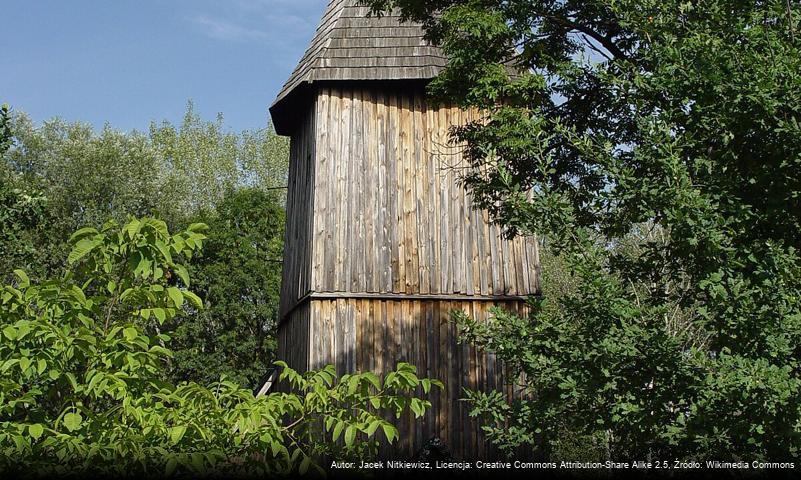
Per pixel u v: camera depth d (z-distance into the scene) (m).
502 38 11.33
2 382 3.58
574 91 10.53
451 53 11.75
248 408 3.68
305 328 16.58
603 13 10.21
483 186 11.37
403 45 17.22
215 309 36.41
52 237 33.25
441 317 16.27
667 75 8.20
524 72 12.05
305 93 17.91
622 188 7.95
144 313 3.94
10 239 16.70
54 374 3.71
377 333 16.08
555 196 8.02
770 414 6.79
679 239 7.62
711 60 7.86
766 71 7.55
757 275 7.49
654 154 7.87
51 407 4.29
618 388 7.69
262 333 38.06
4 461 3.41
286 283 19.73
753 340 7.25
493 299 16.42
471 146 11.62
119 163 36.97
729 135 7.84
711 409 7.02
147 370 4.05
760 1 8.77
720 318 7.33
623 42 10.64
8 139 16.52
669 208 7.52
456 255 16.55
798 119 7.70
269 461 3.75
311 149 17.39
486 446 15.59
